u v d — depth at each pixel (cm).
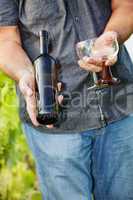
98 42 279
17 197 462
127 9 299
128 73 304
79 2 293
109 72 290
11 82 390
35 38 301
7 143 413
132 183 310
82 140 302
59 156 306
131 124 302
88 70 284
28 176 464
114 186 312
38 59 278
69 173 308
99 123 299
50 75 276
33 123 291
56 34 294
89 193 311
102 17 297
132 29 298
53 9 293
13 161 430
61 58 294
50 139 305
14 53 300
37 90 276
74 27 293
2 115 403
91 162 311
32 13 296
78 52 281
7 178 457
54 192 316
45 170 314
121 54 303
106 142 304
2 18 302
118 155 305
